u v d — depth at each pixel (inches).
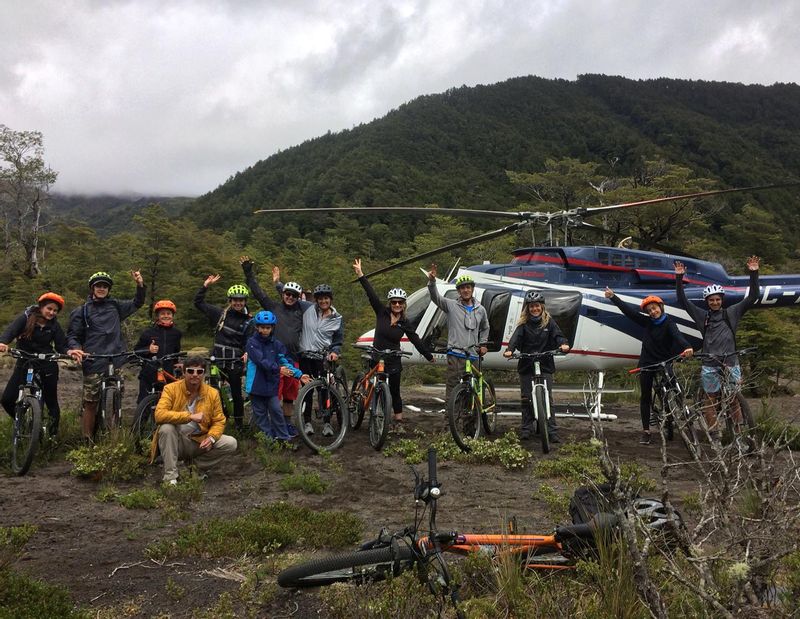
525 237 1510.8
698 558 97.2
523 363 295.1
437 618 114.3
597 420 107.6
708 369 269.1
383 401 269.9
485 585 127.6
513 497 208.7
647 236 1406.3
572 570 130.7
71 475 222.4
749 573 95.0
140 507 193.6
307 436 264.4
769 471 110.7
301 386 288.7
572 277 382.6
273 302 304.5
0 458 235.3
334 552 159.9
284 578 126.3
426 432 303.0
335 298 1003.3
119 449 228.4
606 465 103.5
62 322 882.8
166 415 216.7
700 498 113.0
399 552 122.3
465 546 131.1
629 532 99.3
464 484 224.1
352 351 703.7
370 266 1328.7
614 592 113.2
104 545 162.2
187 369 221.8
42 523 177.5
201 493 207.0
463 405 272.5
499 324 369.4
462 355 292.0
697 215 1460.4
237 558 154.0
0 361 534.3
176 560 152.8
